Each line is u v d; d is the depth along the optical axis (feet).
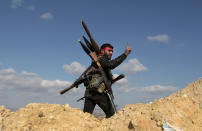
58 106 16.75
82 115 15.79
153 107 16.10
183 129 14.42
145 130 14.02
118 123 14.79
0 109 16.34
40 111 15.62
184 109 16.34
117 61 15.84
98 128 14.73
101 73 15.87
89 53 16.53
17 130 13.64
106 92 16.10
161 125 14.26
